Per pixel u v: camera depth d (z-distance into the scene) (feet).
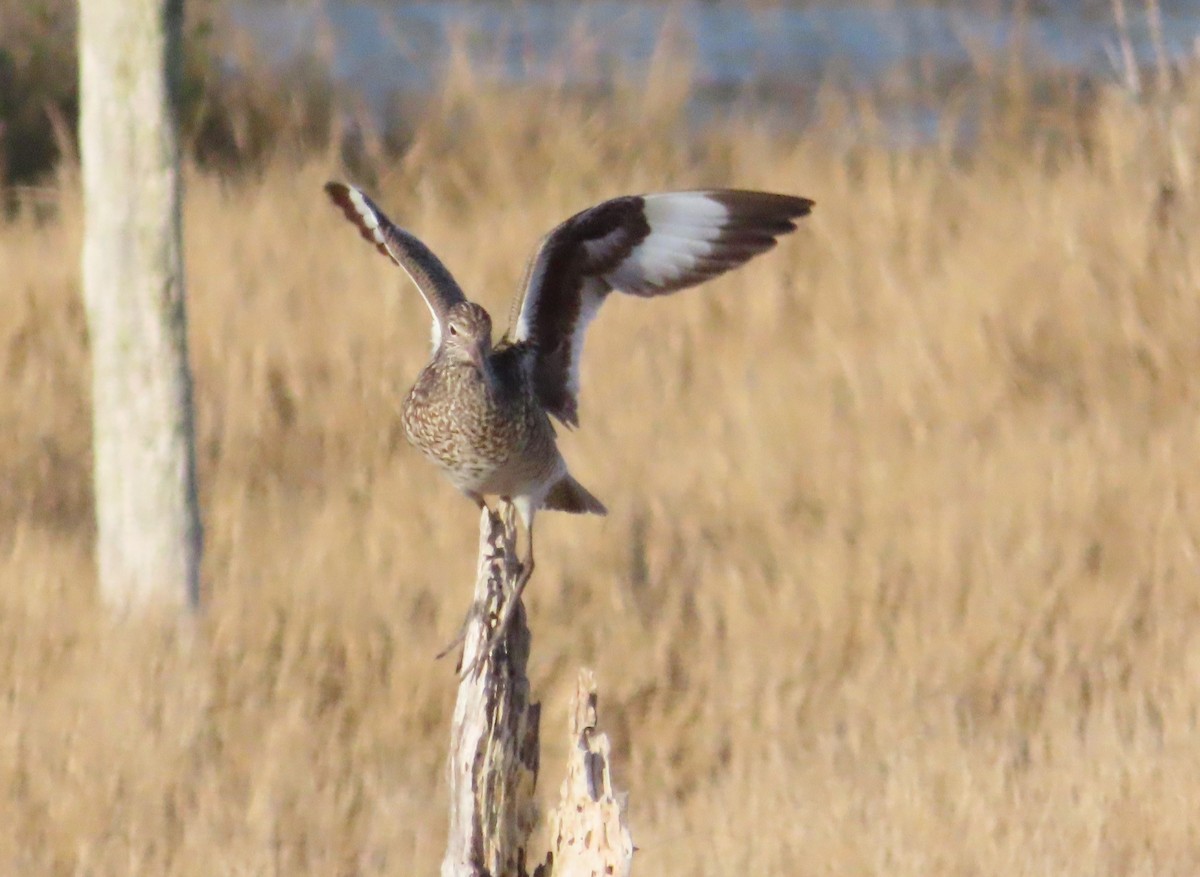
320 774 37.50
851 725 39.11
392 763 38.75
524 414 27.89
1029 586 43.60
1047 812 34.45
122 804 35.60
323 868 34.40
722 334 59.36
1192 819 34.14
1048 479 48.26
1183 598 43.62
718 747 39.55
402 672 40.60
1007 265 58.75
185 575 43.01
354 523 47.57
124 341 42.34
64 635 40.75
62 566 44.21
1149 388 53.57
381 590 43.60
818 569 44.73
